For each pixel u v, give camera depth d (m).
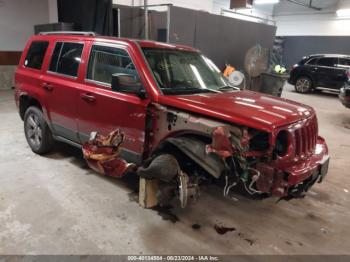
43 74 4.13
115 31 9.36
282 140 2.64
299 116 2.81
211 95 3.19
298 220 3.19
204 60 3.99
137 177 3.91
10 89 10.12
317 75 12.89
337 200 3.69
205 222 3.03
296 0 20.67
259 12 21.16
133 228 2.84
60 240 2.61
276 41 20.77
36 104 4.47
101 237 2.68
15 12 9.85
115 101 3.19
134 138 3.12
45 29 8.89
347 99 7.82
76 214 3.01
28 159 4.31
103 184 3.67
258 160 2.53
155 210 3.18
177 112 2.80
